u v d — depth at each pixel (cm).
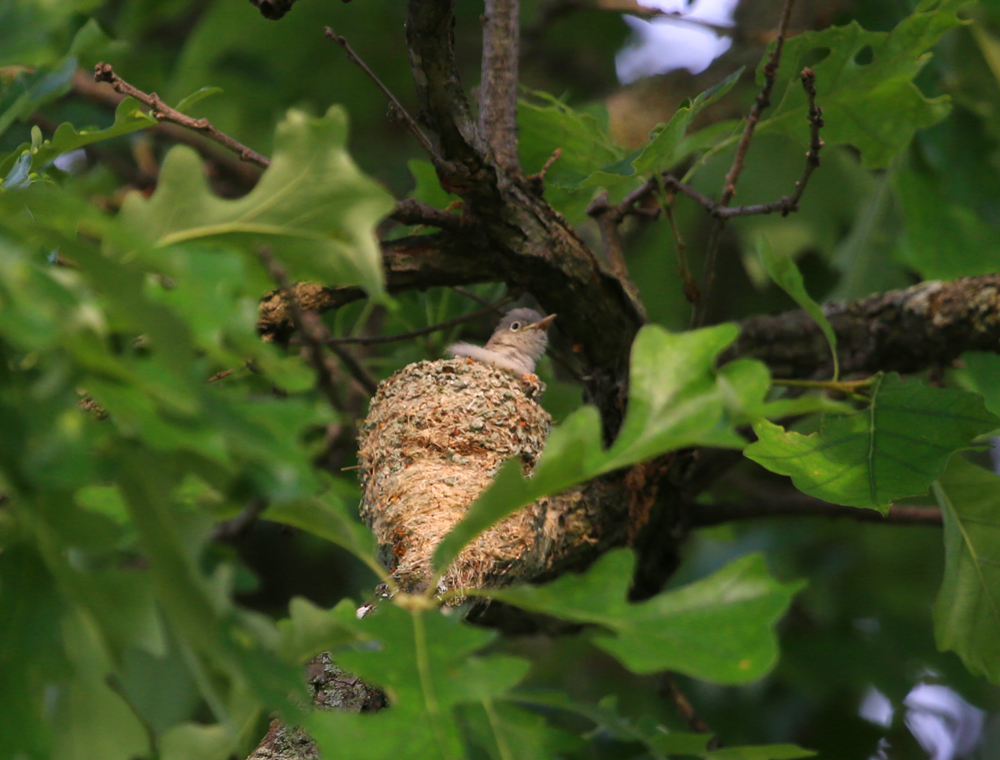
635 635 265
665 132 593
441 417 775
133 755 278
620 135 1070
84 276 212
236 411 223
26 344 198
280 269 331
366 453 788
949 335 828
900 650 1204
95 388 220
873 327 857
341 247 291
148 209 288
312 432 921
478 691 284
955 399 552
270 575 1340
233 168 1197
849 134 736
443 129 591
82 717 277
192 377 212
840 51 693
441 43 557
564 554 711
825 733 1158
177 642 273
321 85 1359
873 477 557
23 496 222
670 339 298
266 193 290
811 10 1114
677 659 257
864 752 1148
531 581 694
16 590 251
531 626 842
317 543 1291
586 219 844
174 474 238
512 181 671
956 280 840
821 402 278
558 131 748
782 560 1262
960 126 1005
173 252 225
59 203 225
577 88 1503
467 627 299
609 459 289
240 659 245
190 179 289
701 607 271
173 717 298
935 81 994
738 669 253
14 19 276
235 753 304
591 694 1222
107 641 251
